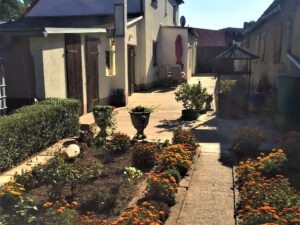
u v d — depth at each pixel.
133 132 9.91
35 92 9.49
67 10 18.09
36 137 7.75
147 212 4.39
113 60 14.28
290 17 11.66
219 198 5.70
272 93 12.83
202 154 7.92
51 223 4.33
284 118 9.60
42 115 7.92
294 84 9.34
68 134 9.18
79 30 10.78
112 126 9.16
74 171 5.66
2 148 6.61
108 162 7.19
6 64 9.51
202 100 11.56
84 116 11.48
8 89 9.59
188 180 6.31
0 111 8.88
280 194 4.70
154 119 11.65
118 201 5.36
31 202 5.07
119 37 14.12
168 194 5.34
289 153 6.52
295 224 3.96
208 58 31.78
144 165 6.97
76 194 5.62
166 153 6.91
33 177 5.91
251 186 5.10
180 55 21.84
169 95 17.22
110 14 17.61
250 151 7.57
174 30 21.67
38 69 9.39
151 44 19.72
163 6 22.31
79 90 11.47
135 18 17.20
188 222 4.97
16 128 6.99
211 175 6.67
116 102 14.42
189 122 11.15
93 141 8.41
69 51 10.66
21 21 16.77
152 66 20.16
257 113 12.09
